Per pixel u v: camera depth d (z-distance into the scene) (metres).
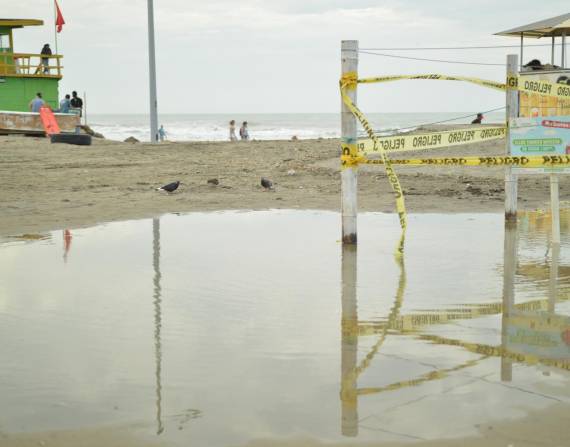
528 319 5.73
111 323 5.66
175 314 5.92
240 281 7.13
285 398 4.08
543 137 8.99
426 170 18.11
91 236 9.88
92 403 4.02
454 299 6.40
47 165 20.23
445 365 4.63
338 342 5.13
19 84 34.81
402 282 7.08
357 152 9.12
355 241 9.23
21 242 9.38
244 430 3.67
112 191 15.18
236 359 4.77
